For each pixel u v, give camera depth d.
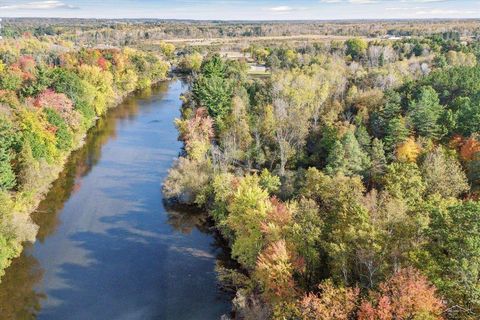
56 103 109.50
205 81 121.38
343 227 49.91
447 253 43.38
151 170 101.50
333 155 77.88
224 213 73.25
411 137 86.00
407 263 43.38
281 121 100.50
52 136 95.75
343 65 163.62
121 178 97.12
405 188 63.28
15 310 57.12
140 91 188.25
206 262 67.25
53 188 91.44
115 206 84.44
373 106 103.12
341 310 41.00
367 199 55.12
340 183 62.50
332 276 47.53
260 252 55.91
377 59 166.75
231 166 91.06
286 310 45.28
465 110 88.56
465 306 39.31
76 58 181.50
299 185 74.06
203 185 82.88
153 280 63.12
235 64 172.25
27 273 64.31
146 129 132.38
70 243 72.06
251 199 61.59
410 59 165.50
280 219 56.38
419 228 45.75
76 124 113.12
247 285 58.53
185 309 57.44
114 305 58.25
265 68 191.25
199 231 76.00
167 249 70.56
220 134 105.56
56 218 79.62
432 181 66.50
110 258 68.19
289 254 50.25
